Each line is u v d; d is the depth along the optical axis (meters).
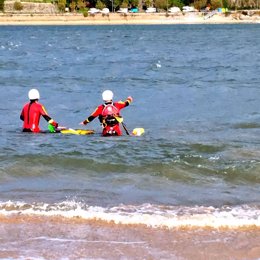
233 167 13.80
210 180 13.01
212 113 23.52
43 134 18.56
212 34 127.94
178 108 25.05
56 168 14.00
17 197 11.67
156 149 15.83
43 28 182.75
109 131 18.31
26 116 19.22
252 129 19.55
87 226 9.85
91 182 12.91
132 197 11.74
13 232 9.53
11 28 184.12
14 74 40.47
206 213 10.60
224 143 16.69
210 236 9.42
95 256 8.62
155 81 35.81
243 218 10.27
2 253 8.65
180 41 97.25
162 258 8.57
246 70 42.09
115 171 13.74
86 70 44.09
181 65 47.69
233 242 9.17
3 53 66.12
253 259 8.56
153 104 26.30
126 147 16.05
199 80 35.94
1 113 23.84
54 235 9.43
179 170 13.68
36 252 8.72
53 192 12.08
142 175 13.39
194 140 17.20
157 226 9.85
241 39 102.00
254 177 13.18
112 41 99.69
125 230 9.69
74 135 18.34
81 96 29.38
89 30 162.38
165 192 12.15
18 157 14.80
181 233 9.55
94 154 15.17
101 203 11.28
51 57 59.59
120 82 35.47
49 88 32.50
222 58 55.69
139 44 88.81
